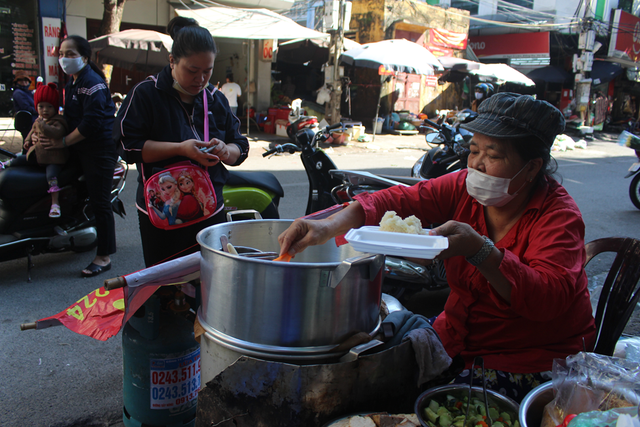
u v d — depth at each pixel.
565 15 20.62
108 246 3.96
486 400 1.32
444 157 4.93
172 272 1.60
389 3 16.17
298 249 1.52
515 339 1.64
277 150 4.03
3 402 2.33
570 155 14.05
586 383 1.29
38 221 3.83
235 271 1.28
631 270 1.84
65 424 2.20
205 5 12.77
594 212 7.02
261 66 14.75
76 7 12.02
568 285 1.39
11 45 11.32
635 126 23.77
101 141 3.66
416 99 17.25
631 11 22.25
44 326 1.67
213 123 2.46
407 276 3.32
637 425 1.03
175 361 1.88
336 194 3.75
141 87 2.28
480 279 1.61
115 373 2.62
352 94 16.67
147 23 13.35
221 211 2.51
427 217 1.84
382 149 12.57
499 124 1.47
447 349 1.76
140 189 2.43
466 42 19.02
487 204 1.59
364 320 1.37
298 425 1.26
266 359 1.28
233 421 1.31
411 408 1.48
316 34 11.59
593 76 20.78
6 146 8.91
